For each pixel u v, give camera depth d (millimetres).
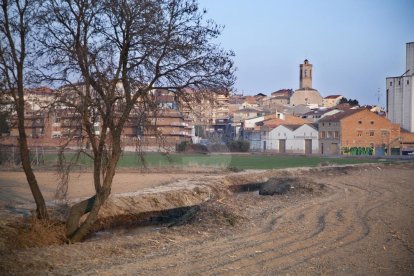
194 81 17312
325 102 180875
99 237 20219
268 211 26594
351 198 33438
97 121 17172
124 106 17016
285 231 20281
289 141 105062
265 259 14922
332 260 14883
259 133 110875
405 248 16750
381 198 33500
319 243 17625
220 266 13914
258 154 94750
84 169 45562
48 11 16422
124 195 28672
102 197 17375
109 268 13578
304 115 132875
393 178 50969
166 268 13633
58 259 14414
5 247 15375
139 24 16406
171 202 29938
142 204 27719
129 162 60188
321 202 31016
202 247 16844
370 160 77438
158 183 38312
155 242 17516
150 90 17281
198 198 32750
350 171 58406
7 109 16938
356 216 24578
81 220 21297
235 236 19141
